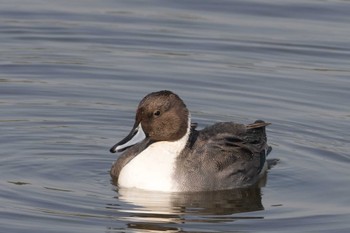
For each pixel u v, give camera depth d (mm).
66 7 21719
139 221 12906
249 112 17172
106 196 13742
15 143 15562
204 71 18828
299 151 15711
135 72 18703
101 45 19953
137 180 14141
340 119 16984
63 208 13172
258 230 12742
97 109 17141
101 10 21609
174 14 21500
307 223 12992
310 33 20656
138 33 20453
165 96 14328
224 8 21875
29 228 12484
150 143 14469
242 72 18844
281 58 19609
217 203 13766
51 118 16703
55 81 18234
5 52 19438
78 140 15891
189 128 14383
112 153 15445
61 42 20047
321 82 18531
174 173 14141
